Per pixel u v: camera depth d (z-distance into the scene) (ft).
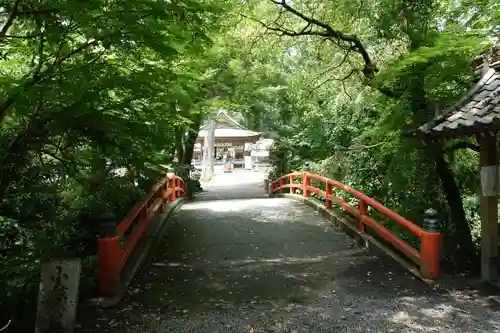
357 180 36.73
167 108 21.42
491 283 20.18
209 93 44.32
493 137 19.65
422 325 15.85
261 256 25.52
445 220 26.78
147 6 13.56
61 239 18.53
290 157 60.75
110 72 15.53
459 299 18.40
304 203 44.19
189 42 18.06
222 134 123.95
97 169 19.75
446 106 22.88
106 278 18.33
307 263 24.06
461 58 21.76
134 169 24.49
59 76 14.60
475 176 26.73
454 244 24.67
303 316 16.83
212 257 25.39
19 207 15.69
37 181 17.07
